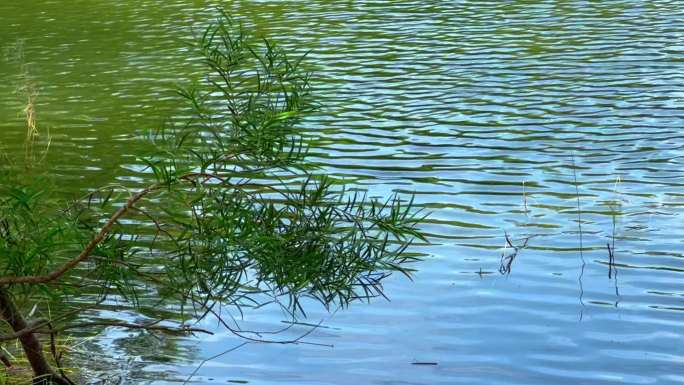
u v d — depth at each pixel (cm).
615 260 1027
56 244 666
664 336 873
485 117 1641
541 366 829
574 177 1307
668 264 1015
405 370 824
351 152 1448
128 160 1430
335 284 670
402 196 1248
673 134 1496
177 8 2884
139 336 884
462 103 1736
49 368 768
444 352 854
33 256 664
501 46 2230
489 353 852
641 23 2439
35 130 1592
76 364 830
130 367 828
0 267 707
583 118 1608
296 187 1234
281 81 676
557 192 1250
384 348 861
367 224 1109
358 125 1602
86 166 1405
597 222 1135
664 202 1198
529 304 938
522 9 2708
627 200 1209
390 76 1961
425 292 965
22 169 1380
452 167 1370
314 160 1407
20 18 2823
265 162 666
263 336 885
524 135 1523
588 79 1881
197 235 659
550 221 1145
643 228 1111
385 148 1470
